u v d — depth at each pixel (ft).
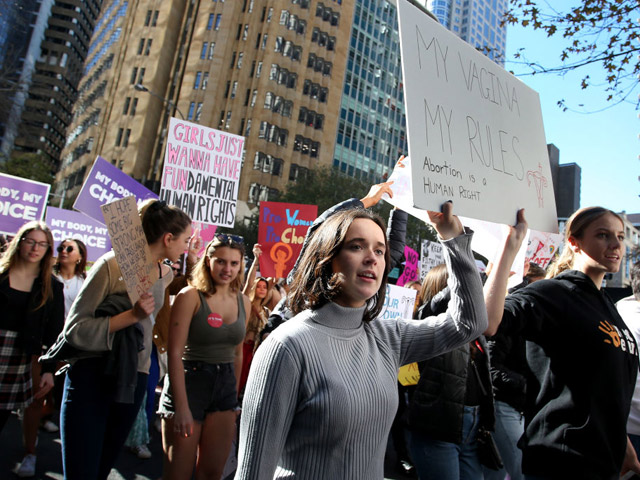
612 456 6.42
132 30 186.60
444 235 5.96
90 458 8.06
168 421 9.55
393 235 10.66
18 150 240.73
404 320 5.87
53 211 23.52
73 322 8.24
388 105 207.41
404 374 11.31
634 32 15.97
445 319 5.79
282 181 160.25
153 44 180.24
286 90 165.17
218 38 165.78
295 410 4.50
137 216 8.83
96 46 246.68
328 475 4.40
